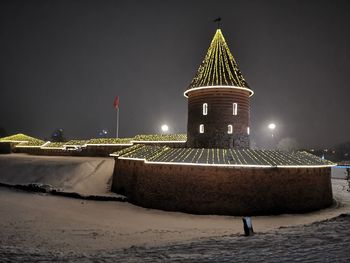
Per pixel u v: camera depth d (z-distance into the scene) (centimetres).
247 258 923
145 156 3122
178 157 2906
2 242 1591
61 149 6094
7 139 7000
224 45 3800
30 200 3105
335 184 4794
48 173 4344
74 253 1286
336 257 857
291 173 2697
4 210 2561
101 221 2345
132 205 3033
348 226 1376
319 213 2672
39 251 1310
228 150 3042
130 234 1917
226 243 1229
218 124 3488
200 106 3584
